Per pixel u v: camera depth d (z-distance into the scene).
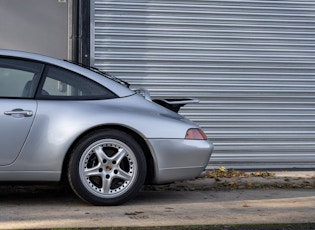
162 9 8.60
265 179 7.95
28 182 5.66
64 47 8.52
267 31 8.84
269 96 8.84
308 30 8.88
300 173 8.42
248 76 8.80
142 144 5.90
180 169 5.91
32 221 5.12
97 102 5.80
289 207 6.02
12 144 5.54
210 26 8.72
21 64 5.79
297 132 8.88
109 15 8.47
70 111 5.66
